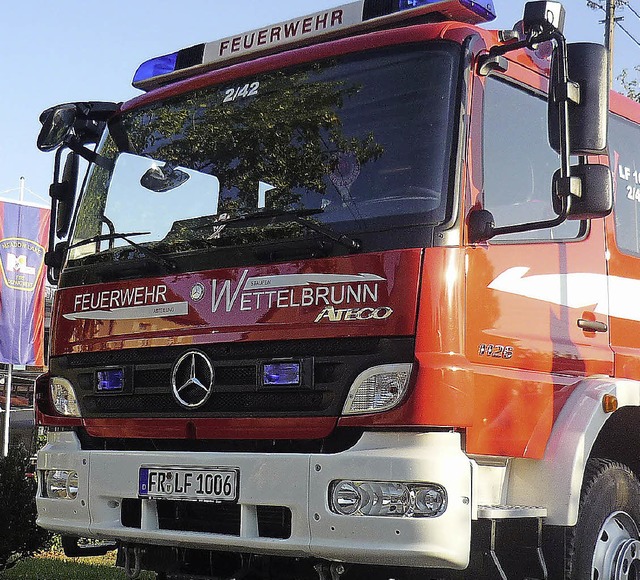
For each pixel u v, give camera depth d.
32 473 8.16
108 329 5.22
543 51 4.96
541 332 4.78
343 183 4.66
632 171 5.88
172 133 5.50
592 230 5.30
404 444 4.14
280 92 5.12
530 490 4.58
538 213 4.91
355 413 4.26
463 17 5.01
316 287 4.46
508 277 4.60
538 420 4.60
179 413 4.84
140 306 5.09
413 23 5.03
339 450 4.36
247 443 4.66
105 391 5.15
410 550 4.02
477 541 4.36
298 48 5.23
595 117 4.25
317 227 4.52
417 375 4.13
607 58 4.32
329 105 4.89
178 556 5.11
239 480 4.45
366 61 4.83
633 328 5.51
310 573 4.70
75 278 5.46
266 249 4.66
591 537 4.80
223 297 4.77
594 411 4.72
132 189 5.52
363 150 4.66
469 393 4.20
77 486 5.07
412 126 4.55
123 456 4.89
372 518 4.10
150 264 5.10
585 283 5.16
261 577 4.82
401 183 4.48
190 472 4.62
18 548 7.89
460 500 4.05
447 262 4.26
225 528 4.62
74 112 5.84
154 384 4.98
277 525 4.43
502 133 4.73
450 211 4.32
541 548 4.52
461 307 4.29
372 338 4.28
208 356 4.75
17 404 23.55
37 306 16.48
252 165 5.06
